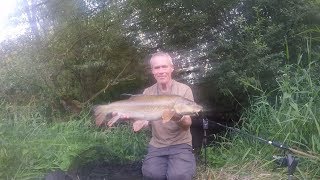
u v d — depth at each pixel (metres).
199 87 2.98
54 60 3.13
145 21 3.16
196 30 3.01
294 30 2.74
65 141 2.30
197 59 2.99
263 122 2.34
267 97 2.60
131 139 2.61
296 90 2.27
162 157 1.82
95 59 3.17
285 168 1.98
